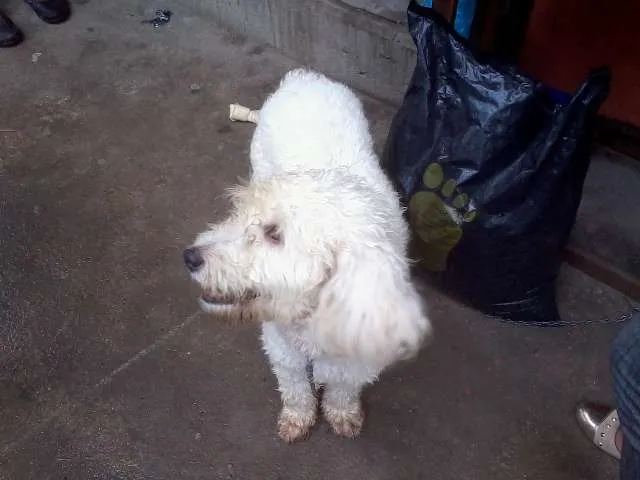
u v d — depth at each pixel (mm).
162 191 1333
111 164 1392
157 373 1045
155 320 1116
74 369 1052
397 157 1035
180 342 1084
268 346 863
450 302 1131
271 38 1661
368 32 1428
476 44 1251
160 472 938
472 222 969
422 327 706
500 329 1093
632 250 1139
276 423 985
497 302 1068
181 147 1426
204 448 961
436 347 1070
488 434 968
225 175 1362
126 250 1226
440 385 1024
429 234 1026
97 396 1019
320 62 1589
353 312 675
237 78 1599
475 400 1006
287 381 907
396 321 677
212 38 1722
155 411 1000
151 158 1403
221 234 762
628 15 1177
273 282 722
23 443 966
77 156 1411
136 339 1090
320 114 1024
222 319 791
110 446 963
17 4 1842
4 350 1078
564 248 1062
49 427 984
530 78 896
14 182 1354
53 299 1147
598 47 1246
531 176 914
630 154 1289
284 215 704
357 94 1548
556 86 1350
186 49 1689
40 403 1010
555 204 943
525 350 1064
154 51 1686
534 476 926
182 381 1034
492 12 1208
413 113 1006
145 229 1263
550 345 1069
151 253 1219
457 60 939
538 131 914
